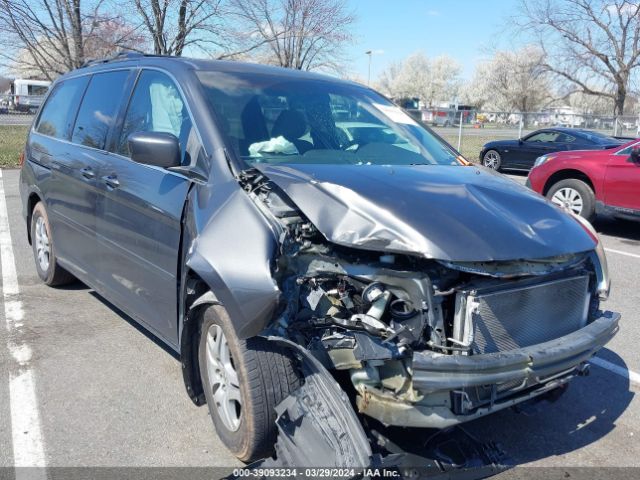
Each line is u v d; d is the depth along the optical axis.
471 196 3.16
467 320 2.68
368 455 2.37
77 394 3.90
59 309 5.40
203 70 3.98
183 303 3.29
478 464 2.97
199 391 3.49
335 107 4.21
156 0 15.75
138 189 3.79
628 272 7.47
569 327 3.16
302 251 2.84
